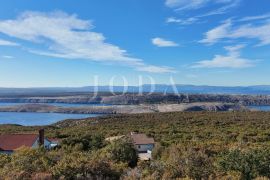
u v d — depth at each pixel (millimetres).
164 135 68875
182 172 14352
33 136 44500
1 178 12641
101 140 47000
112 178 13648
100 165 13734
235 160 15539
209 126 88750
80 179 12961
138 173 14062
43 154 17141
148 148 53625
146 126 93125
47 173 12859
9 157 17875
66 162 13898
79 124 109875
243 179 14961
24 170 13328
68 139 46219
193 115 121188
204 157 15500
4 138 43750
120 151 27250
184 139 59219
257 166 15312
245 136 61594
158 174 14141
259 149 16734
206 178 14109
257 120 100812
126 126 94250
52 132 76312
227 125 90375
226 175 14453
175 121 104438
